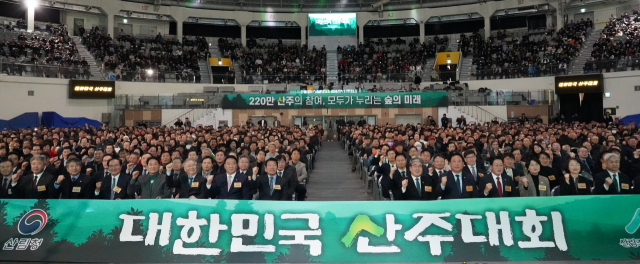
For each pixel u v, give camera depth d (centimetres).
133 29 4256
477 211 644
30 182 709
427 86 3431
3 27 3250
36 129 1927
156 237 639
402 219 642
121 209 656
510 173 785
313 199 1145
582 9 3950
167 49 3938
